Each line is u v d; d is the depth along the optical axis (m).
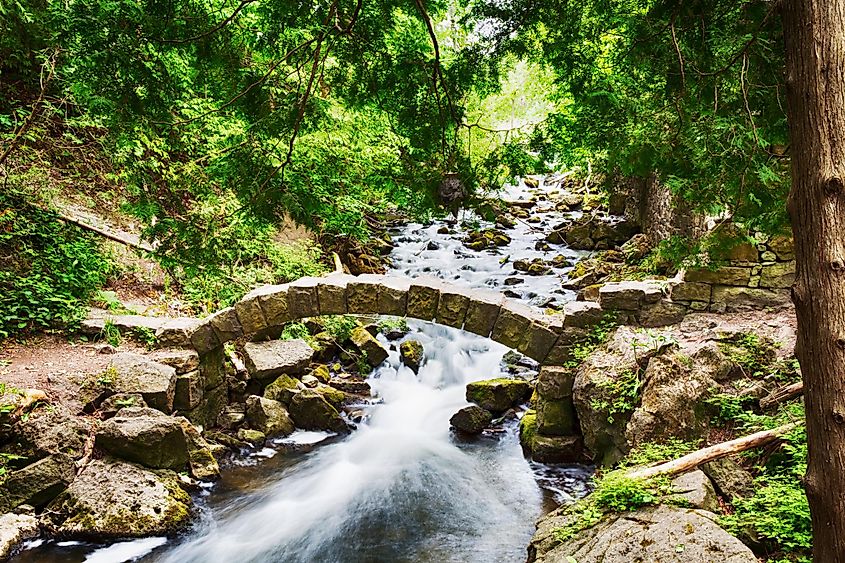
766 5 3.12
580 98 3.98
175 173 6.34
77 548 4.40
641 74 3.85
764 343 5.28
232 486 5.70
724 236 4.49
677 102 3.49
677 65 3.45
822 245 1.73
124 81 3.21
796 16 1.80
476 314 6.31
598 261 11.37
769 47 3.17
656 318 6.15
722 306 6.17
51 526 4.45
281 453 6.47
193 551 4.64
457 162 3.85
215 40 3.58
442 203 3.83
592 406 5.34
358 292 6.48
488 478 5.99
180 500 5.00
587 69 3.97
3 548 4.10
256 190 3.85
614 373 5.33
